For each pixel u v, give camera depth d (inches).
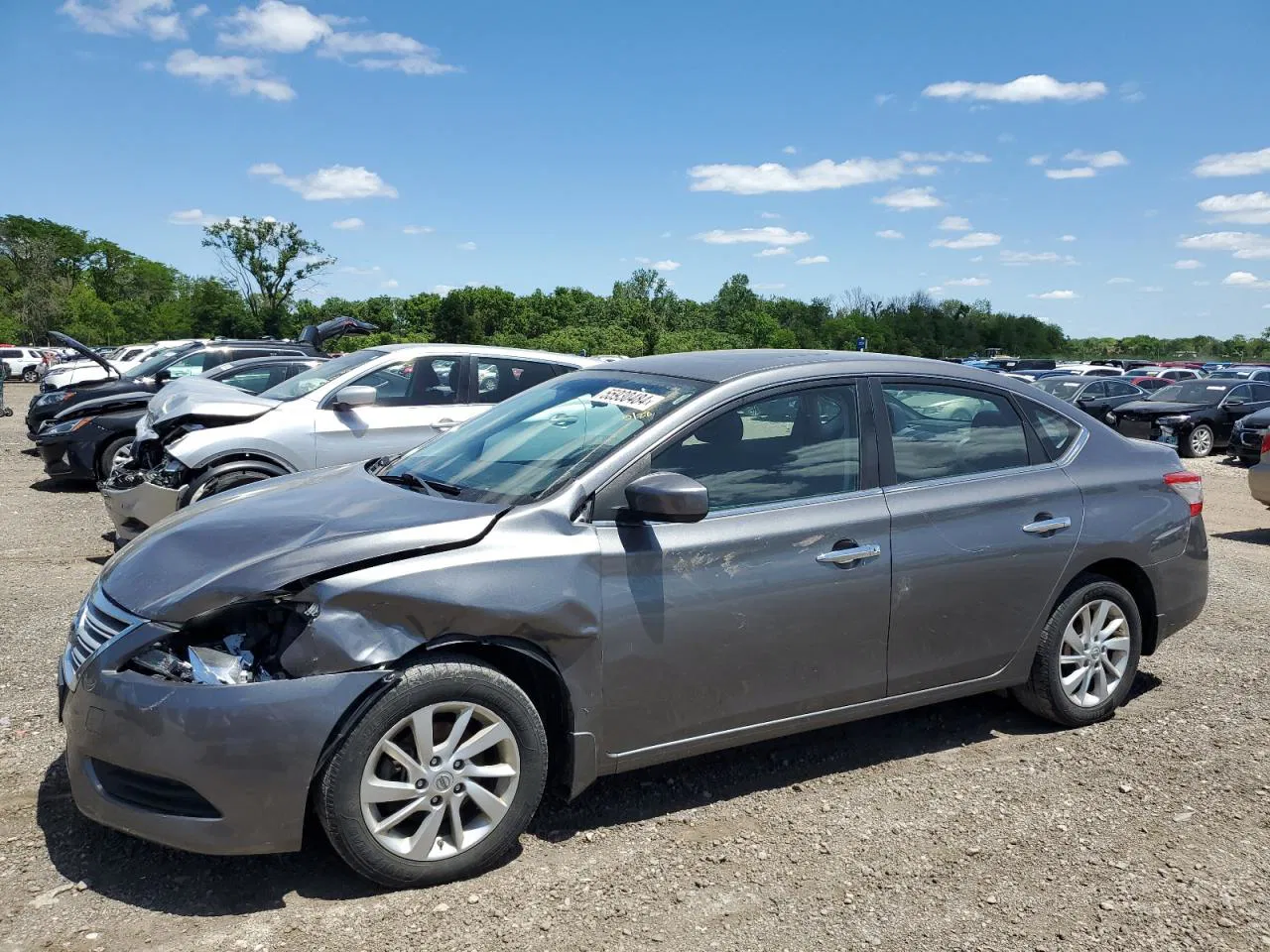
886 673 158.1
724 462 147.8
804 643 149.3
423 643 123.3
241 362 486.3
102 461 436.8
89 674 121.0
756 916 120.4
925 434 166.4
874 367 166.1
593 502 137.6
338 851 120.4
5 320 3587.6
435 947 112.5
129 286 4726.9
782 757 169.0
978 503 165.2
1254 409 759.1
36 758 159.5
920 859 134.8
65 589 267.4
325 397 315.9
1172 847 138.6
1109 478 181.6
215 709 115.2
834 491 154.9
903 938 116.6
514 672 137.4
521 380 348.2
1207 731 180.9
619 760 138.6
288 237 3174.2
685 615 139.3
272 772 115.8
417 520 131.9
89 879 125.3
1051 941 116.4
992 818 146.6
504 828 129.0
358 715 119.2
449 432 177.3
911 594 157.8
